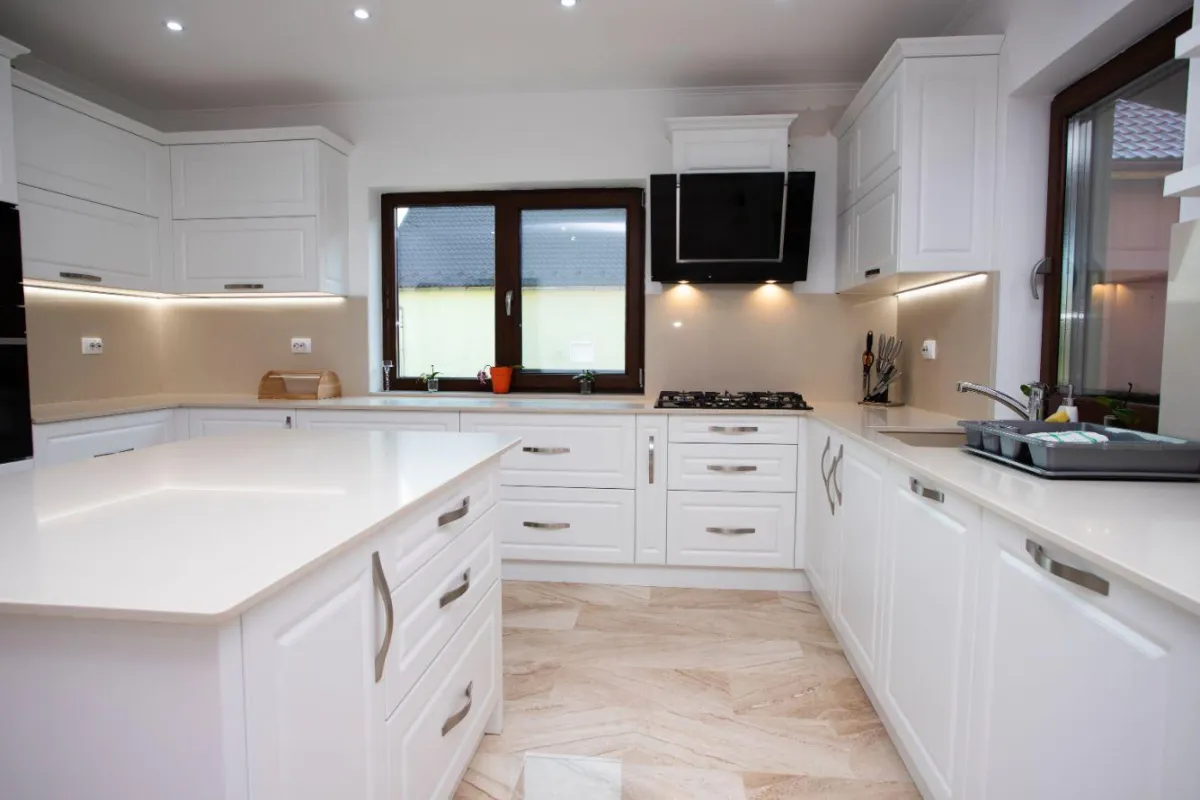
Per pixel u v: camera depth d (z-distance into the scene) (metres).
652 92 3.46
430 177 3.62
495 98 3.54
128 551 0.90
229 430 3.34
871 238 2.82
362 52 3.02
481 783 1.69
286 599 0.86
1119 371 2.03
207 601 0.73
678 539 3.07
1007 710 1.18
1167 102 1.84
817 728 1.94
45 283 2.99
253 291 3.46
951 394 2.74
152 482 1.34
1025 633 1.13
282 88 3.42
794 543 3.02
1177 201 1.81
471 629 1.61
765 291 3.50
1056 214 2.30
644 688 2.17
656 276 3.31
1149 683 0.84
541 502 3.14
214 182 3.45
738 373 3.53
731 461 3.02
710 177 3.14
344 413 3.25
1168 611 0.81
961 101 2.42
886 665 1.85
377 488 1.29
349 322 3.75
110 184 3.14
